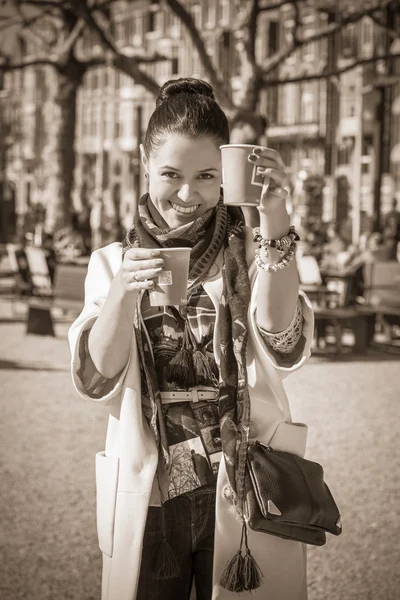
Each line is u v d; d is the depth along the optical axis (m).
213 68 18.58
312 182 19.64
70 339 2.68
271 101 47.59
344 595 4.61
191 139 2.59
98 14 29.27
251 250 2.72
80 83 27.97
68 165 27.98
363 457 7.24
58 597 4.54
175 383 2.66
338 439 7.88
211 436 2.64
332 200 43.59
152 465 2.61
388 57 19.95
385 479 6.59
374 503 6.02
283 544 2.62
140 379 2.67
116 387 2.62
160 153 2.63
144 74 19.61
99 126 60.00
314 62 45.47
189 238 2.66
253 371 2.65
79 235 27.12
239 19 19.22
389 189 41.75
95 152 60.12
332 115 43.81
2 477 6.60
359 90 34.75
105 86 59.16
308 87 45.72
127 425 2.62
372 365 12.68
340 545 5.31
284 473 2.55
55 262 17.34
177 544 2.66
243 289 2.59
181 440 2.63
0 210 67.00
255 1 18.53
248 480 2.55
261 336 2.59
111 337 2.54
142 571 2.66
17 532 5.45
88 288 2.80
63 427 8.33
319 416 8.90
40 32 36.91
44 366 12.16
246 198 2.37
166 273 2.44
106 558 2.67
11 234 64.25
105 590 2.65
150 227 2.69
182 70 52.72
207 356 2.67
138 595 2.67
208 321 2.67
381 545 5.29
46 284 17.06
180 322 2.67
